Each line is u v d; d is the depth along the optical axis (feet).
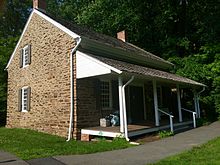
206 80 74.23
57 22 47.26
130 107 53.88
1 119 71.15
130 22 91.76
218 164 21.88
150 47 91.71
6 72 73.77
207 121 63.41
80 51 42.91
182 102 76.89
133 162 24.86
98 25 93.61
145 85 60.13
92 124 43.83
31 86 52.65
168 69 74.28
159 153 28.60
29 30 55.01
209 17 78.33
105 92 48.21
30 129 51.60
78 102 41.98
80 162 25.48
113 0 90.74
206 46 75.82
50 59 47.93
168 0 89.35
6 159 27.09
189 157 25.11
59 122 44.32
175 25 92.02
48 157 27.71
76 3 113.39
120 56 52.90
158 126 45.16
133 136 39.73
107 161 25.62
